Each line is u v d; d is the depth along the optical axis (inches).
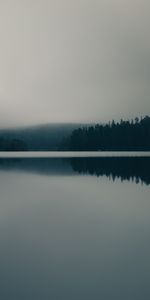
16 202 517.7
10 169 991.6
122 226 375.6
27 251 290.2
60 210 460.1
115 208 468.4
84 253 283.9
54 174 838.5
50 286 218.1
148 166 1025.5
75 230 358.9
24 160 1457.9
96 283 223.5
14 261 265.1
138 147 2396.7
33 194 581.0
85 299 200.8
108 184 663.8
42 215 434.3
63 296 204.5
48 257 274.8
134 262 262.4
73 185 662.5
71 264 258.4
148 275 236.8
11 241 320.2
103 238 328.5
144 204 492.1
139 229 362.0
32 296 205.6
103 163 1172.5
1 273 239.9
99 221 400.2
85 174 824.9
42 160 1444.4
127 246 301.9
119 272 241.3
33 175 825.5
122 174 818.8
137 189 607.2
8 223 392.2
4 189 630.5
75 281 226.7
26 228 369.1
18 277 233.8
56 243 313.1
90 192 585.6
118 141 2411.4
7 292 210.5
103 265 255.9
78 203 503.8
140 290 212.4
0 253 284.7
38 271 244.4
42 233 348.5
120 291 210.8
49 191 607.5
